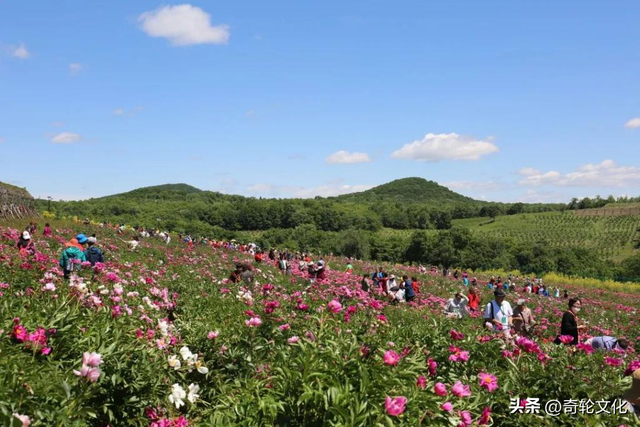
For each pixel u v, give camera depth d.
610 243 142.62
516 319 10.86
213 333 5.72
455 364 6.00
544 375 5.69
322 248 106.00
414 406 3.66
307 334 5.12
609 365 6.22
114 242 28.14
